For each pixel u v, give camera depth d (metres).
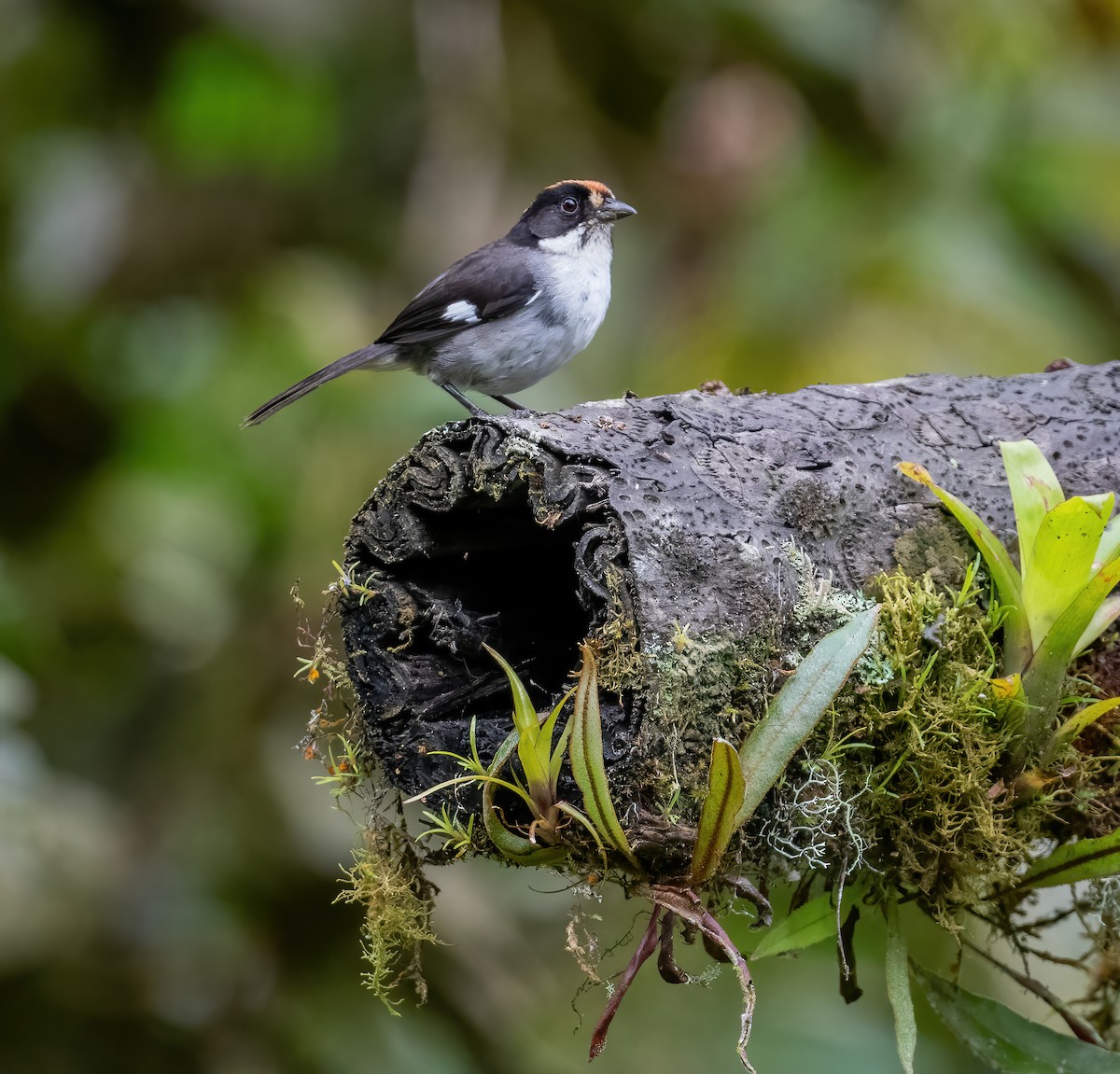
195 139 12.97
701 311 11.21
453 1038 9.85
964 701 4.61
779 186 11.57
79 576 11.72
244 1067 9.80
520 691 4.15
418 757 4.92
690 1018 9.80
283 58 12.84
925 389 5.57
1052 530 4.50
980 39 11.88
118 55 13.48
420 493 4.89
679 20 12.38
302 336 11.88
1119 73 12.07
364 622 5.09
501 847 4.34
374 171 13.24
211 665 11.16
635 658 4.22
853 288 10.95
